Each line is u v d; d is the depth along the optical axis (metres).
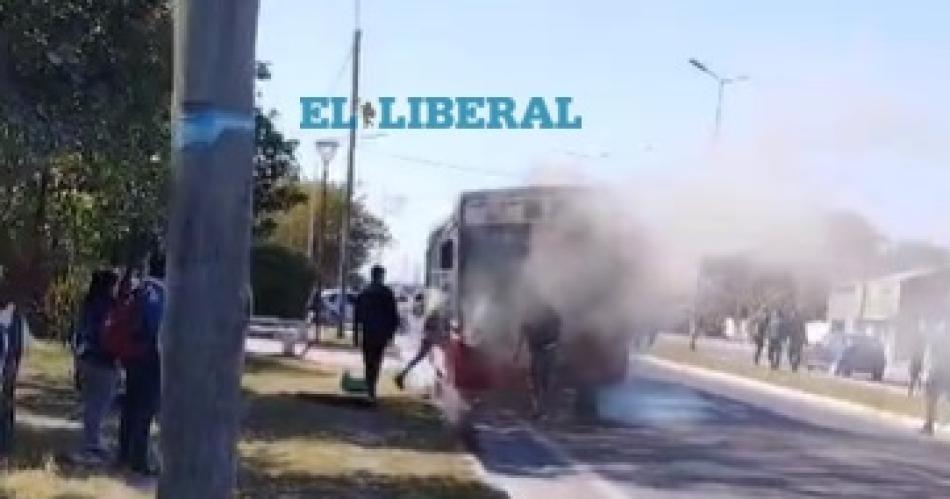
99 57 8.00
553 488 12.56
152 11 8.30
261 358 26.81
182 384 3.32
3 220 9.91
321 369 24.47
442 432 15.71
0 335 10.27
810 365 42.72
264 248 38.06
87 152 8.43
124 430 10.69
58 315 18.48
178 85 3.35
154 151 8.93
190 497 3.31
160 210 10.65
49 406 14.55
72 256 11.80
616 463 14.66
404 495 10.62
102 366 11.02
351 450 13.19
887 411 26.33
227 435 3.35
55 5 7.64
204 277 3.30
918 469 15.95
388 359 30.09
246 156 3.35
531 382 18.41
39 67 7.59
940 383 22.22
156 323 10.65
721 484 13.46
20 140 7.43
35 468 10.19
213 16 3.30
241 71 3.33
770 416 22.86
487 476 12.58
